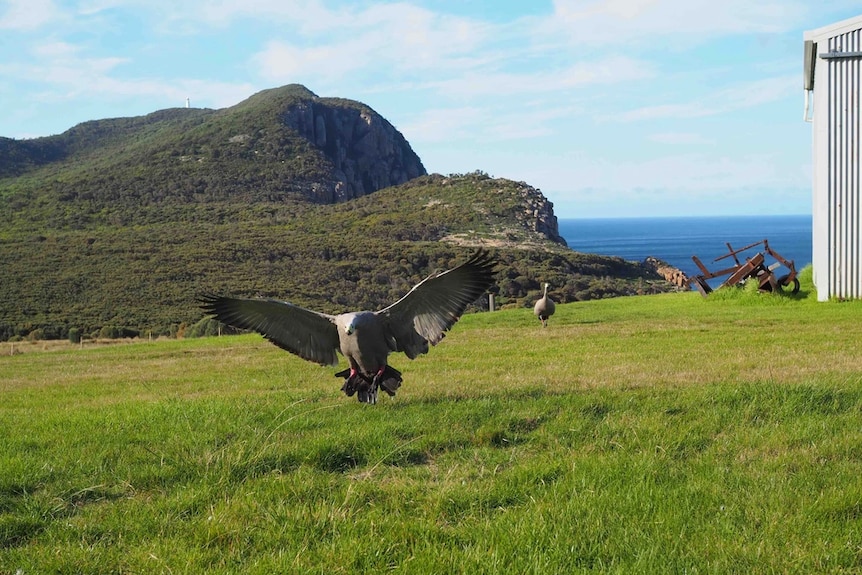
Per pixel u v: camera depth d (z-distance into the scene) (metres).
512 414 9.75
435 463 8.43
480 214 103.44
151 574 5.75
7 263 71.75
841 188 23.64
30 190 136.62
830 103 23.50
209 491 7.34
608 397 10.64
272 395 12.62
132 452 8.81
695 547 5.85
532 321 25.73
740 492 6.89
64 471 8.16
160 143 174.00
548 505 6.66
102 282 64.19
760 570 5.46
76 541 6.45
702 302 28.38
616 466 7.58
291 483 7.46
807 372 12.25
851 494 6.57
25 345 41.88
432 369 15.14
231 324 8.35
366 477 7.72
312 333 8.48
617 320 24.80
